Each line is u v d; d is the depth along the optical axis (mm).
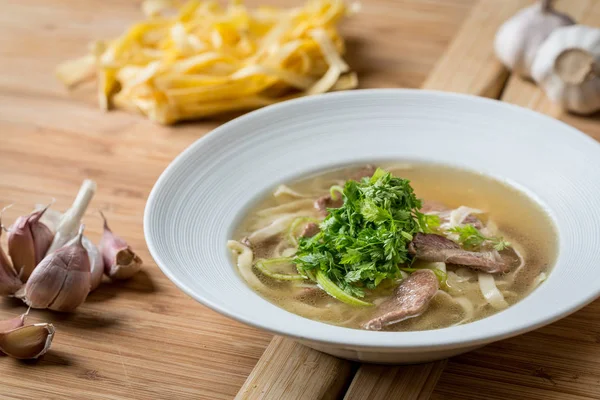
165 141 868
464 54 947
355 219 684
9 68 971
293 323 612
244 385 643
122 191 808
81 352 671
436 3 1060
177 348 674
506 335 592
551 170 753
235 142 766
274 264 706
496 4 1027
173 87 885
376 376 645
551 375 647
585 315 686
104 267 720
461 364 655
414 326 656
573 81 851
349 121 800
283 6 1067
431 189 768
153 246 659
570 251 692
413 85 925
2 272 706
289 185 771
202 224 713
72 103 919
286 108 792
